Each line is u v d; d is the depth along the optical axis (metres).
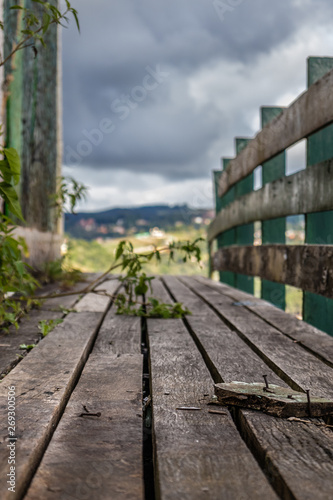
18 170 2.11
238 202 4.97
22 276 2.48
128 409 1.38
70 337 2.33
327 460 1.06
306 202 2.88
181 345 2.25
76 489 0.94
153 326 2.76
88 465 1.04
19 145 4.54
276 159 4.05
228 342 2.29
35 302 3.04
